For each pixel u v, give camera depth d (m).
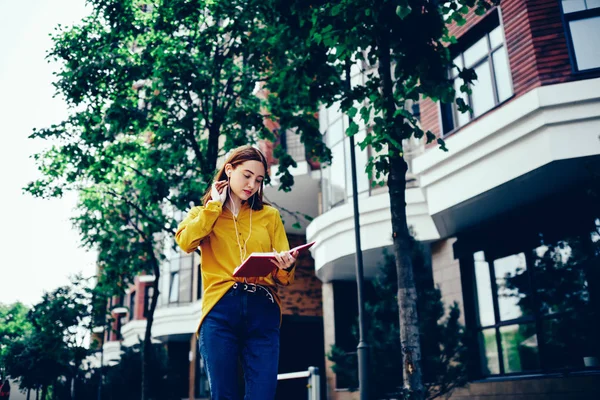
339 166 15.80
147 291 30.27
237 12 10.55
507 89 9.91
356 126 6.13
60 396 21.42
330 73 7.27
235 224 2.23
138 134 12.00
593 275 8.51
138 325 28.80
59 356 18.95
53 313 18.38
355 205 9.44
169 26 10.52
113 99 10.71
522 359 10.22
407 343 5.79
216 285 2.11
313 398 5.61
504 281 10.80
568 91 8.07
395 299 8.71
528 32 9.02
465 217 10.88
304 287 19.73
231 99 11.59
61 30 10.47
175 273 28.42
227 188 2.24
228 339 2.03
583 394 8.57
